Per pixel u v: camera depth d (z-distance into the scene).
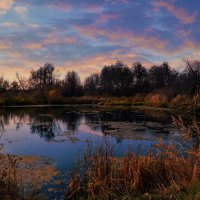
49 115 27.97
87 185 6.64
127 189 6.17
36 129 19.02
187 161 6.98
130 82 63.53
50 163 10.27
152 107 38.12
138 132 17.30
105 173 6.79
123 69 64.25
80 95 61.75
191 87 33.47
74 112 31.23
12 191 6.04
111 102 43.91
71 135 16.58
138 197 5.82
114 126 20.03
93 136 16.11
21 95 45.44
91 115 27.92
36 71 61.28
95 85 69.88
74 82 63.00
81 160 9.77
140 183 6.50
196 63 35.25
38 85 55.19
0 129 19.03
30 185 7.19
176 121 8.10
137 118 25.03
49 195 7.14
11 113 29.80
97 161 7.08
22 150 12.66
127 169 6.96
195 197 5.12
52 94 46.59
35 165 9.98
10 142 14.55
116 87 63.06
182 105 26.66
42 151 12.41
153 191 6.15
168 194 5.68
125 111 32.28
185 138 7.79
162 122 22.20
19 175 8.62
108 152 7.81
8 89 49.12
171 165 6.89
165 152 7.49
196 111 22.11
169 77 61.97
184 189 5.87
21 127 19.95
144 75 64.19
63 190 7.48
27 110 33.62
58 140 15.01
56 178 8.48
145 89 60.28
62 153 11.95
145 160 7.11
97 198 6.05
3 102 40.66
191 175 6.42
